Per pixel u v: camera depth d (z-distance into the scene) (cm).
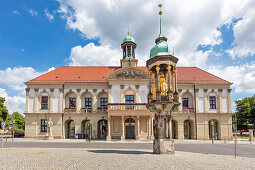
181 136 5284
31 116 5325
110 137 4681
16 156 1911
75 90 5444
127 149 2672
